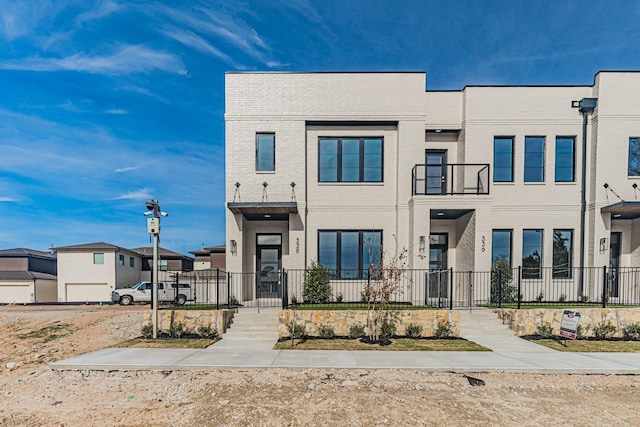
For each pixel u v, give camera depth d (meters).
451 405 4.77
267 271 13.30
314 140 12.88
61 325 11.45
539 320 9.28
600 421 4.33
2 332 10.76
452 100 12.95
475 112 12.66
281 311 9.27
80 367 6.31
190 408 4.66
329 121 12.64
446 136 13.32
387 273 9.80
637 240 12.43
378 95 12.62
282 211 12.12
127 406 4.75
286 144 12.57
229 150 12.55
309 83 12.64
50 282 24.55
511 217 12.64
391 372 6.09
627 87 12.19
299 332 9.06
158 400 4.94
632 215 12.42
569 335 8.04
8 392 5.37
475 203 11.54
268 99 12.62
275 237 13.48
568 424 4.24
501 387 5.44
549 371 6.11
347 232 12.80
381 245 12.48
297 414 4.48
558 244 12.65
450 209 11.62
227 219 12.41
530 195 12.66
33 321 12.12
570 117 12.59
